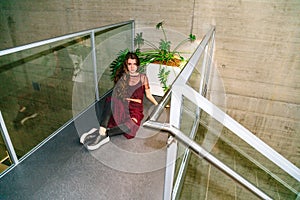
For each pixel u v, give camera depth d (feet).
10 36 11.22
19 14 10.39
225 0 7.18
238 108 8.89
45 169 5.01
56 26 10.06
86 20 9.40
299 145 8.52
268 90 8.12
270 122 8.65
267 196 3.22
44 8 9.78
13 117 11.53
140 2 8.25
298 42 6.97
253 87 8.27
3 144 5.30
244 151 9.12
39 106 11.71
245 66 8.00
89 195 4.36
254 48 7.59
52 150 5.64
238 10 7.18
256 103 8.52
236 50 7.84
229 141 9.12
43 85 11.01
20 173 4.89
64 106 10.62
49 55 9.87
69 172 4.93
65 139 6.07
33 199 4.26
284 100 8.05
